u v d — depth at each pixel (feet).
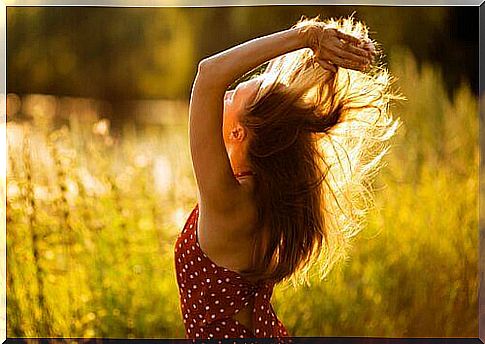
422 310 17.97
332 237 9.71
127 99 19.54
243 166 9.29
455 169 18.28
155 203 18.28
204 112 8.57
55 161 18.40
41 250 17.81
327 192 9.49
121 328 17.70
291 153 9.18
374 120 9.52
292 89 9.21
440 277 18.02
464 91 18.69
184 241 9.39
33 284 17.71
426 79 18.74
